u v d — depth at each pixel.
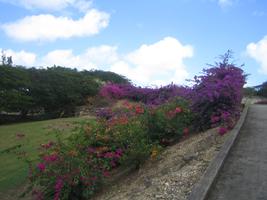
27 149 18.81
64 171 9.58
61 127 18.45
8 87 37.66
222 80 12.86
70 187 9.47
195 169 8.26
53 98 41.00
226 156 8.91
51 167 9.72
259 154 9.22
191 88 13.90
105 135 11.03
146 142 11.02
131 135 10.84
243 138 10.97
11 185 13.60
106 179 10.10
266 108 19.16
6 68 37.62
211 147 9.92
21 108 38.56
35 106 40.69
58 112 41.97
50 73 42.44
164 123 12.04
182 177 7.94
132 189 8.55
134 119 12.04
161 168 9.54
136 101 23.42
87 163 9.79
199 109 12.82
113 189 9.51
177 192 7.20
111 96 26.86
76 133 11.74
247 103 21.89
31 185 10.70
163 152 11.15
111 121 12.09
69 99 41.81
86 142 10.72
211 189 7.07
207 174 7.54
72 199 9.62
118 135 10.92
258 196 6.75
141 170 10.16
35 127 27.12
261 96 38.31
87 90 42.47
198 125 12.84
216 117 12.40
